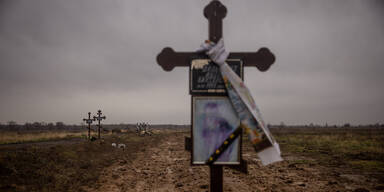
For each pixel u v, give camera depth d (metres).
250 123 3.54
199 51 3.72
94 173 7.84
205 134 3.68
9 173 6.43
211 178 3.75
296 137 35.88
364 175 8.62
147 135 41.38
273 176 8.22
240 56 3.87
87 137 25.89
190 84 3.72
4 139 19.47
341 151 17.03
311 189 6.48
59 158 9.39
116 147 17.59
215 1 3.87
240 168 3.68
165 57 3.86
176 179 7.51
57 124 133.50
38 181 6.20
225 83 3.64
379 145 21.22
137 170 8.98
